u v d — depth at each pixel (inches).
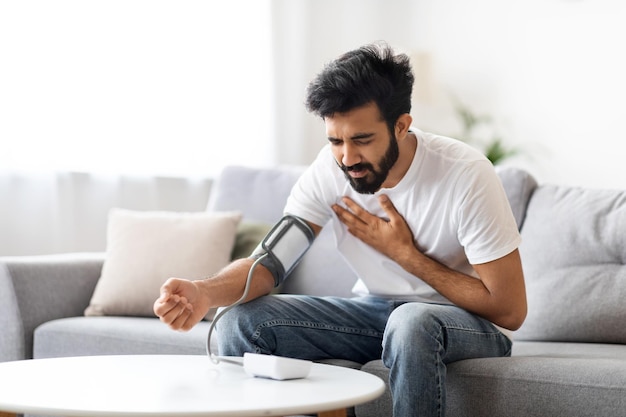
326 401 48.8
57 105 143.1
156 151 155.3
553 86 166.7
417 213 72.6
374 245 74.6
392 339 64.4
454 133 176.1
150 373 58.0
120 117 150.6
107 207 149.9
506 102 171.3
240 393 51.0
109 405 47.1
